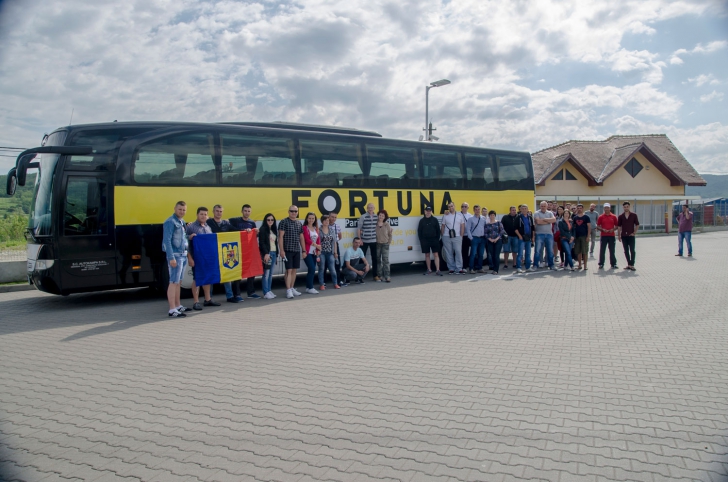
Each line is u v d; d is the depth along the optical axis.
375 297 11.95
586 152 48.25
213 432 4.51
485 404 5.00
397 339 7.71
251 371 6.26
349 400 5.20
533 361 6.42
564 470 3.70
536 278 14.78
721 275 14.53
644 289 12.16
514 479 3.59
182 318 9.77
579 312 9.51
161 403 5.24
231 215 12.71
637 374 5.84
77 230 11.06
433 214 16.64
